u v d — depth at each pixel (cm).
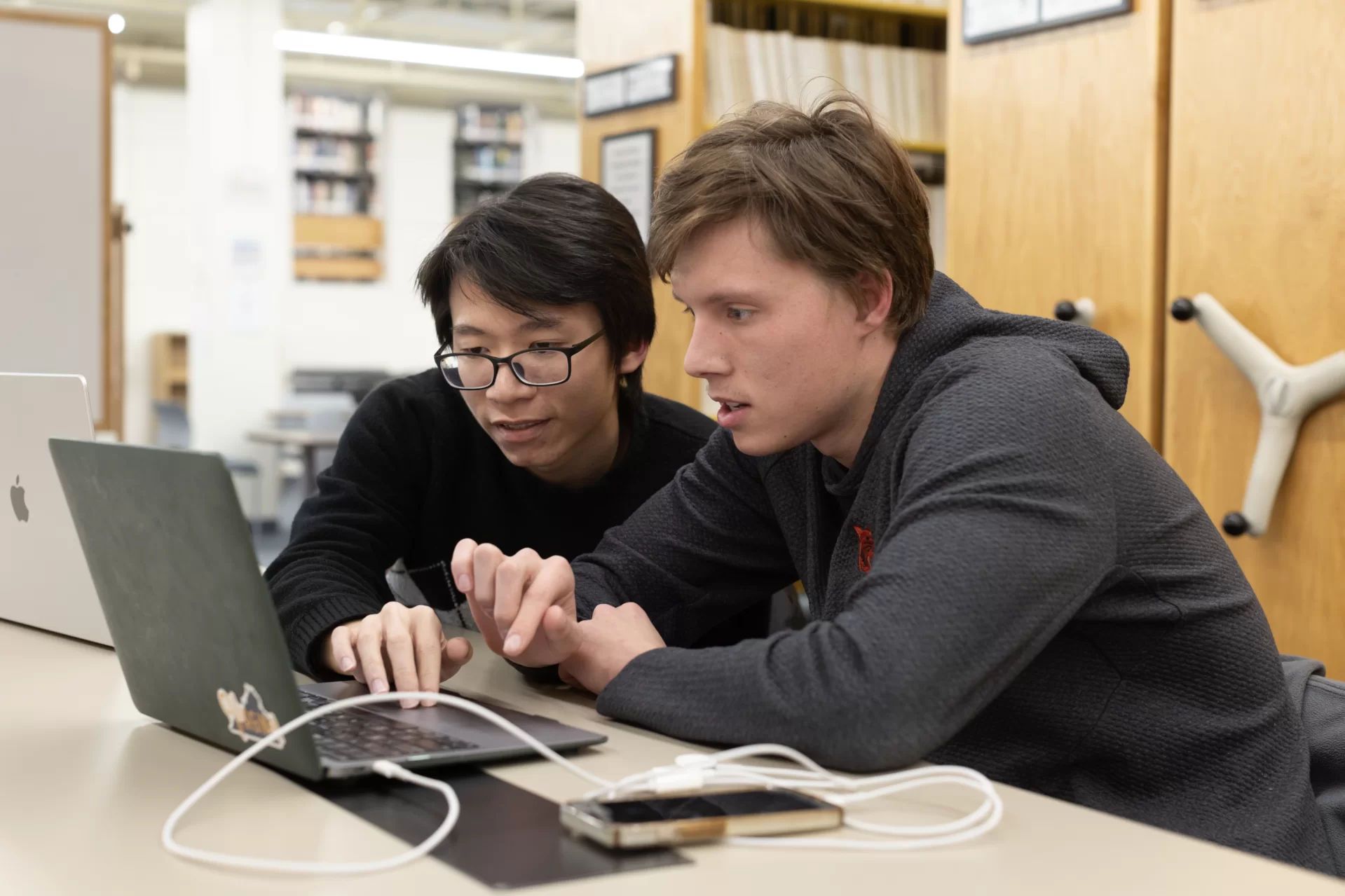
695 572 138
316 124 1159
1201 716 107
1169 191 254
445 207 1230
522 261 143
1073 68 272
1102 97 266
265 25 850
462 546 117
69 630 139
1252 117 238
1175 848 75
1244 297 241
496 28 1162
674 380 346
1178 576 107
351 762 85
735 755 85
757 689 94
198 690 94
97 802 83
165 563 89
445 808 81
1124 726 107
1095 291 270
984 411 100
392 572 178
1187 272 251
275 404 867
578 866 70
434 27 1153
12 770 91
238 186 847
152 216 1149
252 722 88
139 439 1132
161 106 1152
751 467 137
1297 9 231
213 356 850
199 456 80
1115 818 81
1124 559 105
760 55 339
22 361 354
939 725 90
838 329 107
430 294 154
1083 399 104
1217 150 245
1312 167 230
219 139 843
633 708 102
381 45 927
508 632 112
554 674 122
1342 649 229
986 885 69
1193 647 107
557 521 170
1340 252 226
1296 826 104
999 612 91
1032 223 283
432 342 1212
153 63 1092
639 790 81
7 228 351
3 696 114
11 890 67
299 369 1026
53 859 72
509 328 146
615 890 67
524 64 987
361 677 118
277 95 856
